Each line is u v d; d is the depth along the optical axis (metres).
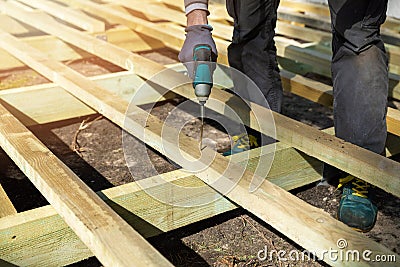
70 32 3.04
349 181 1.81
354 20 1.67
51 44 3.24
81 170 2.15
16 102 2.37
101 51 2.75
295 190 2.00
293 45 3.02
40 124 2.48
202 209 1.68
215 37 3.10
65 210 1.37
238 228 1.79
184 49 1.69
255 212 1.47
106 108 2.03
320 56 2.80
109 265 1.17
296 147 1.81
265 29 2.02
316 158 1.86
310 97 2.39
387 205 1.90
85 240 1.28
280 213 1.39
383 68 1.73
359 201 1.75
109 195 1.54
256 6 1.93
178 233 1.76
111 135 2.46
